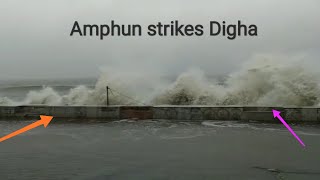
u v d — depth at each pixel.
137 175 5.45
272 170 5.67
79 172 5.62
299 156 6.54
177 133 8.87
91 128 9.65
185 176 5.39
